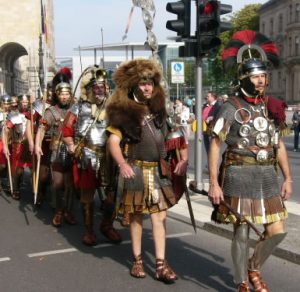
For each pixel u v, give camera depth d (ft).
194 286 15.98
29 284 16.53
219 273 17.15
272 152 13.79
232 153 13.80
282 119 13.89
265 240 13.96
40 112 28.04
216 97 41.42
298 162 54.03
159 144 15.85
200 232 22.47
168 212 25.72
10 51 162.09
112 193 16.94
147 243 20.98
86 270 17.74
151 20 25.40
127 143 15.75
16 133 31.68
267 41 15.65
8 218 26.14
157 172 15.94
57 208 24.20
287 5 249.96
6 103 32.55
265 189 13.62
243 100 13.85
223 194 13.93
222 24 28.68
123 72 15.76
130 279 16.70
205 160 51.01
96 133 19.80
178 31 28.78
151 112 15.85
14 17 151.74
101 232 21.29
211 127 13.89
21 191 34.32
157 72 15.84
